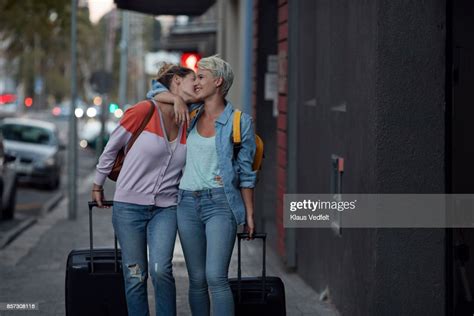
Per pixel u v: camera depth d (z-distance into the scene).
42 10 25.45
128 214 6.78
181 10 17.92
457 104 7.24
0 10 26.44
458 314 7.33
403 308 7.31
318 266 9.92
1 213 18.86
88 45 85.56
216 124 6.55
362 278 7.75
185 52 28.38
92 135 48.84
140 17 73.50
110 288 7.07
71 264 7.08
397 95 7.20
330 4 9.32
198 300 6.81
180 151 6.77
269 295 6.70
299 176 11.22
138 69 81.62
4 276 11.42
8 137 28.77
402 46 7.17
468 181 7.27
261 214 14.41
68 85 105.44
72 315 7.08
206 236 6.60
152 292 9.95
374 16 7.28
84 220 18.58
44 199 24.61
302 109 11.05
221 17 21.23
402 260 7.27
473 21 7.19
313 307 9.26
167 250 6.73
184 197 6.64
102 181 6.89
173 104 6.67
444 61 7.18
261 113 14.59
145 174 6.75
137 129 6.72
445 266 7.29
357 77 7.93
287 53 11.71
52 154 27.66
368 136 7.48
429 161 7.23
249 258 12.31
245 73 16.16
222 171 6.51
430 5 7.16
